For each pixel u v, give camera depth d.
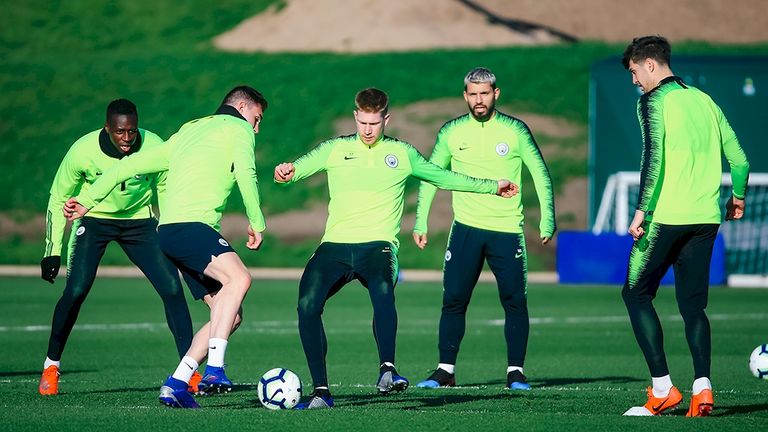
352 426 22.66
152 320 59.09
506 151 34.12
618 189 103.12
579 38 174.12
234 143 26.06
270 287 84.88
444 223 122.25
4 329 53.84
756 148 116.38
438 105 147.12
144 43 176.50
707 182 25.92
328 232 27.75
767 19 182.12
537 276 97.88
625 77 119.00
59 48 174.88
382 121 27.30
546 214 34.38
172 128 146.62
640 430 22.20
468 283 33.94
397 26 173.62
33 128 145.88
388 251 27.41
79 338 50.06
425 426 22.72
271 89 154.38
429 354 45.16
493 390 32.03
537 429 22.34
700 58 118.19
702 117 26.00
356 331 54.59
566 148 137.12
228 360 42.06
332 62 162.25
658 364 25.78
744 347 46.91
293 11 181.38
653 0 184.75
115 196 30.64
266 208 125.44
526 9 180.50
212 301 28.12
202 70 162.12
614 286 86.56
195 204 26.11
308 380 35.91
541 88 152.50
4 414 24.56
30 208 128.12
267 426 22.64
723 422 23.34
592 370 39.06
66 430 22.27
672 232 25.77
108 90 156.38
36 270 103.69
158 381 34.12
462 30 173.12
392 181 27.69
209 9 185.25
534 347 47.44
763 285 90.38
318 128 143.25
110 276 96.62
